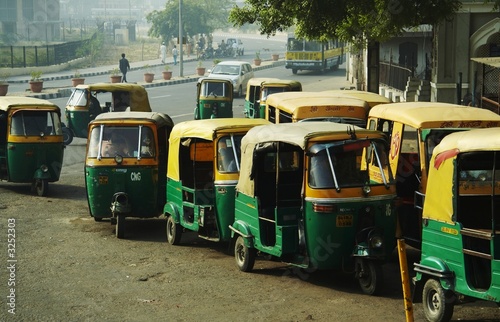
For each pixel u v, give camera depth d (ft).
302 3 71.41
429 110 40.88
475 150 28.71
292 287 35.94
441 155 30.40
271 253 37.17
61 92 139.23
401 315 31.17
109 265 40.50
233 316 31.60
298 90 89.76
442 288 29.84
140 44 307.78
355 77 147.02
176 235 45.50
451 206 29.58
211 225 43.16
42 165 60.54
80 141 92.22
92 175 47.47
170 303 33.63
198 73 191.83
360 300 33.47
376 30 72.33
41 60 193.67
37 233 48.16
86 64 215.10
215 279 37.63
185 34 270.67
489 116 39.78
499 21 85.97
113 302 33.88
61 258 41.91
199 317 31.60
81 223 51.47
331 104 53.06
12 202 58.18
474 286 29.09
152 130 48.29
